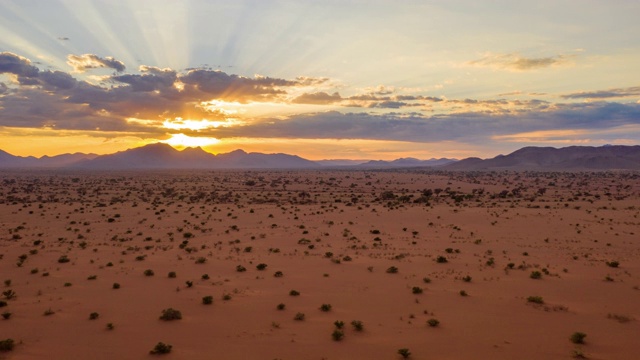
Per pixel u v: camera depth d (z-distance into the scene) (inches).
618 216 2974.9
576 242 2006.6
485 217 2955.2
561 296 1141.1
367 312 1015.6
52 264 1558.8
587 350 791.7
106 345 824.3
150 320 962.7
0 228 2497.5
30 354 781.3
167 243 2037.4
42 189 6018.7
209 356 773.3
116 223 2728.8
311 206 3870.6
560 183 7785.4
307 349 802.8
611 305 1061.1
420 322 943.0
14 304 1079.0
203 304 1079.0
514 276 1358.3
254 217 3029.0
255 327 918.4
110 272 1430.9
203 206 3791.8
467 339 845.2
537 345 814.5
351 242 2043.6
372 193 5723.4
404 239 2128.4
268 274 1403.8
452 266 1509.6
